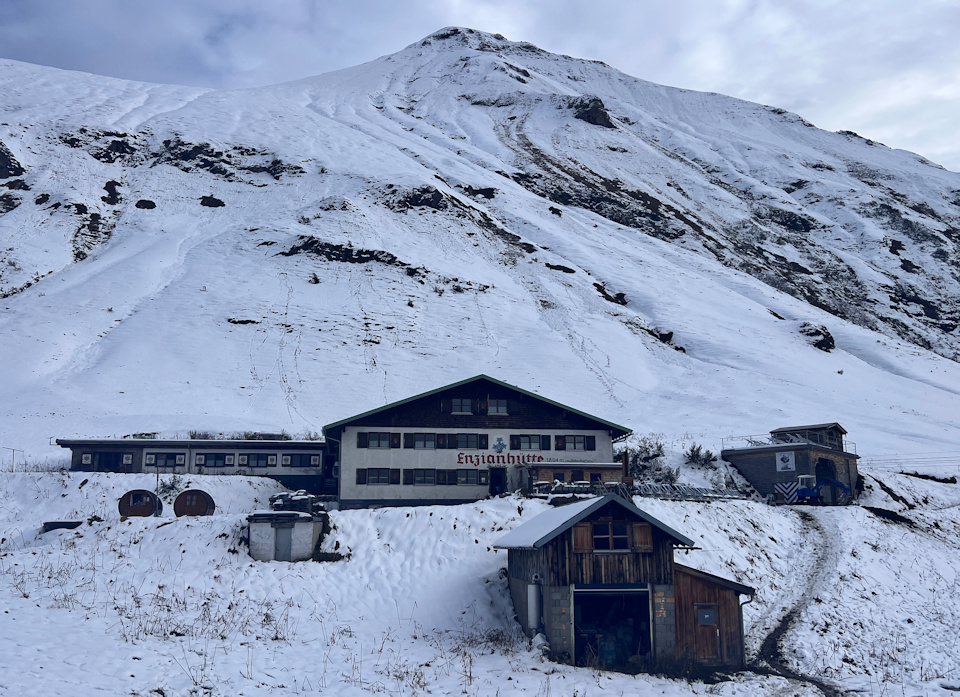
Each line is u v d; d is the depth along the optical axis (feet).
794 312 393.91
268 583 87.71
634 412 250.37
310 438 189.88
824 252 606.96
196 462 161.89
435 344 315.58
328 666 67.87
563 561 76.64
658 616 76.89
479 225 461.37
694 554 104.12
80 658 61.21
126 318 318.04
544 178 613.52
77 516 126.72
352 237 403.54
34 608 74.74
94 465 159.43
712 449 183.73
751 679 73.00
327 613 83.66
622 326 344.90
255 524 96.48
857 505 147.43
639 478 148.87
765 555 112.57
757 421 233.96
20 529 120.16
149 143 542.16
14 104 575.38
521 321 345.31
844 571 106.32
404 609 86.79
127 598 80.59
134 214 444.96
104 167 492.54
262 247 394.11
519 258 425.69
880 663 81.51
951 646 87.61
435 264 392.88
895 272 595.88
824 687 73.36
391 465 140.46
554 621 75.20
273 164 526.57
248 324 316.81
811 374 296.92
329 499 150.82
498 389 147.84
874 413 251.80
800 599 97.66
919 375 322.75
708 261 478.59
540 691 64.69
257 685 61.41
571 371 290.56
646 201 607.37
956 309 559.79
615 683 68.33
